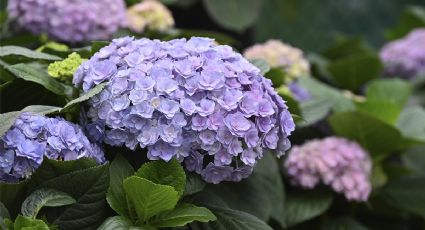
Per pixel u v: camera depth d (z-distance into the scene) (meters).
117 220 1.00
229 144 1.01
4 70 1.13
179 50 1.04
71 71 1.08
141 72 1.02
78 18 1.33
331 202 1.32
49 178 1.00
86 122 1.05
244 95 1.02
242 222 1.06
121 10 1.37
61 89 1.09
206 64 1.04
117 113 1.01
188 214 1.02
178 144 1.00
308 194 1.33
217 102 1.01
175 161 1.01
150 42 1.06
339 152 1.31
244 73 1.04
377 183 1.39
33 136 1.00
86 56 1.16
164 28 1.41
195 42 1.07
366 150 1.36
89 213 1.02
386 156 1.39
